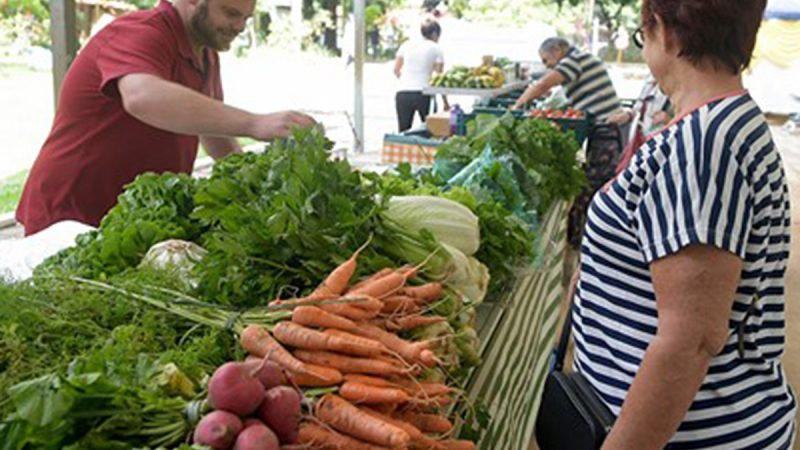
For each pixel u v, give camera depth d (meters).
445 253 1.70
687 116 1.33
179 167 2.94
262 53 10.98
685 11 1.32
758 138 1.30
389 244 1.68
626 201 1.40
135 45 2.61
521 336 2.35
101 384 1.04
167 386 1.12
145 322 1.36
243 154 2.36
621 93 13.78
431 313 1.58
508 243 2.16
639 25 1.46
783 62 16.09
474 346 1.61
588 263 1.53
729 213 1.25
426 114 9.51
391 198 1.94
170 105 2.46
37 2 5.61
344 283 1.45
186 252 1.77
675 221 1.28
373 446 1.17
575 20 14.80
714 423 1.45
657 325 1.40
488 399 1.79
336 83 11.34
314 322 1.33
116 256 1.83
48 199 2.80
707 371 1.40
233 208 1.63
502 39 13.88
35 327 1.35
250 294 1.52
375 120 11.65
